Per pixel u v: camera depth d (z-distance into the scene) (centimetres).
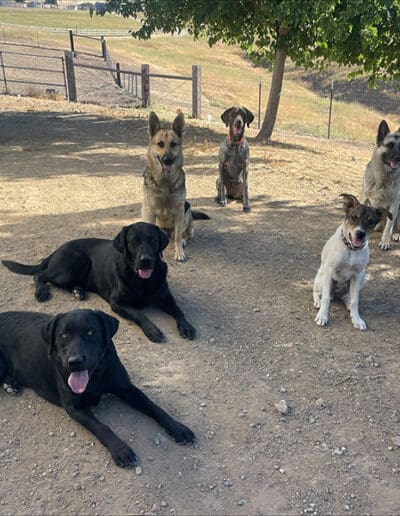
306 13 430
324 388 159
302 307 206
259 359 172
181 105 843
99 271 200
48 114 617
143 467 126
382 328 194
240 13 503
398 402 154
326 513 117
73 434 137
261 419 144
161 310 200
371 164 269
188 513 115
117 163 421
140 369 163
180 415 145
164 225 254
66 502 117
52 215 296
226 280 227
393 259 256
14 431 137
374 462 132
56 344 135
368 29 435
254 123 824
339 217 311
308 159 476
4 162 414
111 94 841
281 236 279
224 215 311
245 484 123
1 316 162
